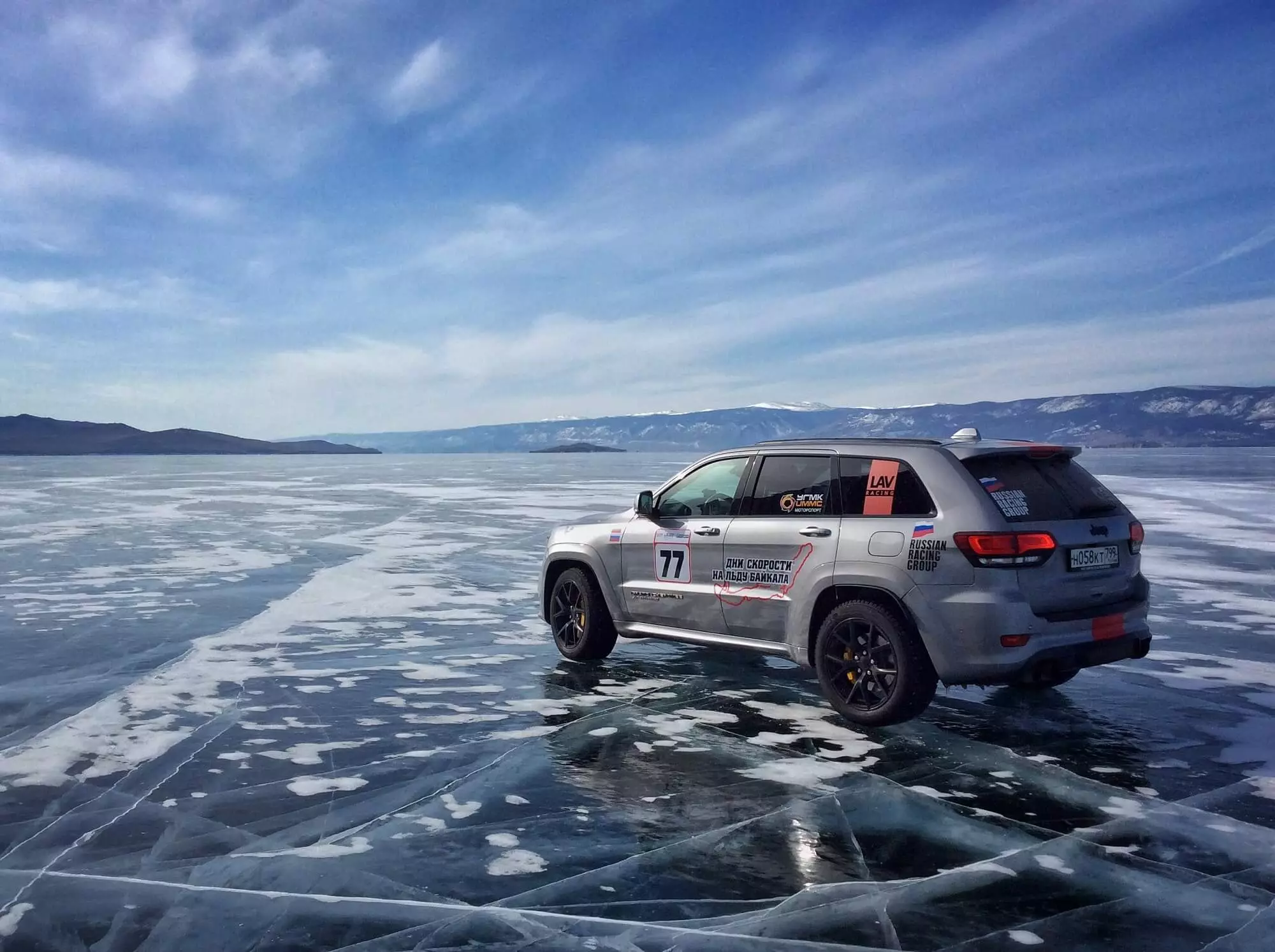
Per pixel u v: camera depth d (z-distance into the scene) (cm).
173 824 348
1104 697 541
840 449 492
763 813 358
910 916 272
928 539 437
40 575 1062
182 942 256
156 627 759
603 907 279
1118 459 8700
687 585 548
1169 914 274
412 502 2528
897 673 445
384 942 256
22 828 344
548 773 407
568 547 624
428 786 391
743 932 262
